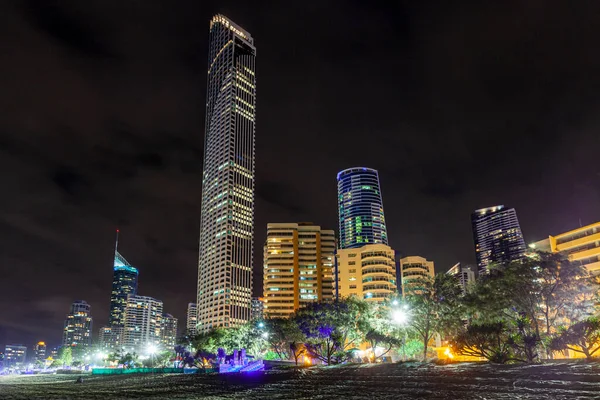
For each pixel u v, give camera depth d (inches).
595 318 2409.0
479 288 2866.6
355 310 4109.3
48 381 5600.4
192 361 5846.5
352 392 1989.4
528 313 2696.9
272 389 2394.2
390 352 4372.5
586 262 5216.5
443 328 3363.7
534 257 2738.7
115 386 3663.9
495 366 2306.8
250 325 6471.5
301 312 4574.3
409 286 3570.4
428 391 1806.1
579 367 1980.8
